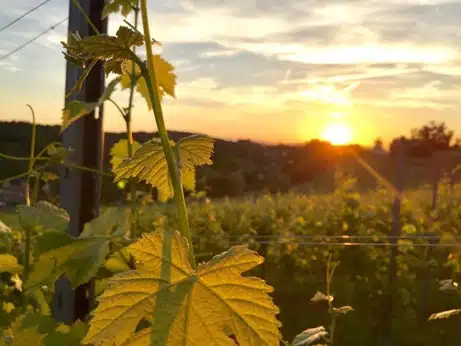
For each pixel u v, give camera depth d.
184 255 0.75
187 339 0.73
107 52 0.97
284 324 8.74
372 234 11.09
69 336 1.62
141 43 0.97
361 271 10.10
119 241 1.72
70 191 2.77
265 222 11.77
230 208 13.52
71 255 1.67
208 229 10.93
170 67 1.92
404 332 8.70
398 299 9.23
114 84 1.97
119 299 0.72
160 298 0.73
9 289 2.56
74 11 2.69
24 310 2.12
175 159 1.00
